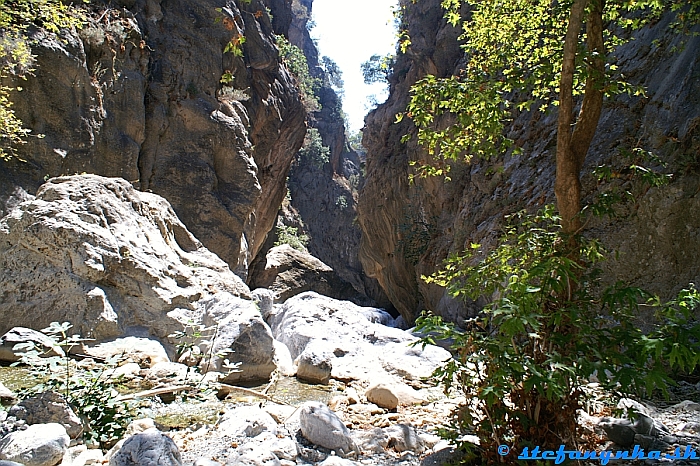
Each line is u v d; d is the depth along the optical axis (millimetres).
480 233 11352
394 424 4219
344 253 45781
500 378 2736
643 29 9406
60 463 2896
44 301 5953
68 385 3680
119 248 6484
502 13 5660
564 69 3379
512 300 2896
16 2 9523
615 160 8180
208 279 7895
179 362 5770
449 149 4492
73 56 11906
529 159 11320
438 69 19562
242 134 17609
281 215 37625
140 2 15742
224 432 3541
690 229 6680
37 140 10836
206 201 15703
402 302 22500
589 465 3148
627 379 2451
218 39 17797
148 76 15227
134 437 2770
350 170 54188
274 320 8727
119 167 13008
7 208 9773
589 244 3301
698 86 7281
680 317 2688
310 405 3719
